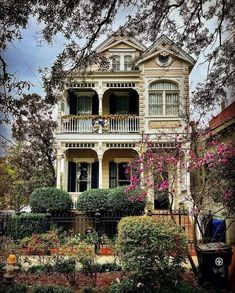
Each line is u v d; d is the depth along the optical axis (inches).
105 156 866.8
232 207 330.0
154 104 826.8
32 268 373.1
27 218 594.2
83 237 592.1
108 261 424.5
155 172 404.5
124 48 890.1
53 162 984.9
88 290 301.9
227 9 350.6
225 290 303.4
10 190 860.6
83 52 336.8
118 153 865.5
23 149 959.6
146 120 815.1
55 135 904.9
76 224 670.5
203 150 369.7
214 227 435.2
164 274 292.8
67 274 345.7
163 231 296.7
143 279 294.2
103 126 810.8
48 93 340.8
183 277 329.7
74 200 781.9
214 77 397.4
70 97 898.7
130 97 895.7
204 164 347.9
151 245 291.1
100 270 381.7
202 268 312.8
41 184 932.0
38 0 278.7
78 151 868.0
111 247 414.6
